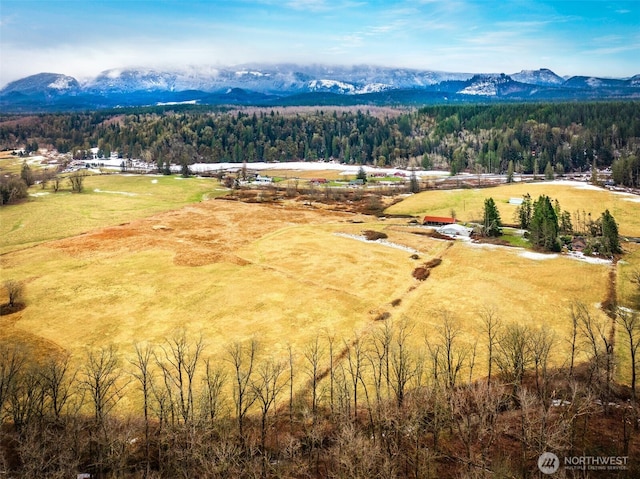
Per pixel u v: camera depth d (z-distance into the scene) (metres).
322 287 93.31
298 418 53.84
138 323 78.25
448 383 56.09
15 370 55.81
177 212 163.88
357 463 43.12
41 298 87.81
